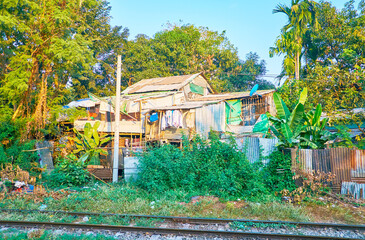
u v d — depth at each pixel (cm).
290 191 1104
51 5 1596
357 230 786
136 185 1220
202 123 1917
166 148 1241
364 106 1944
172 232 759
